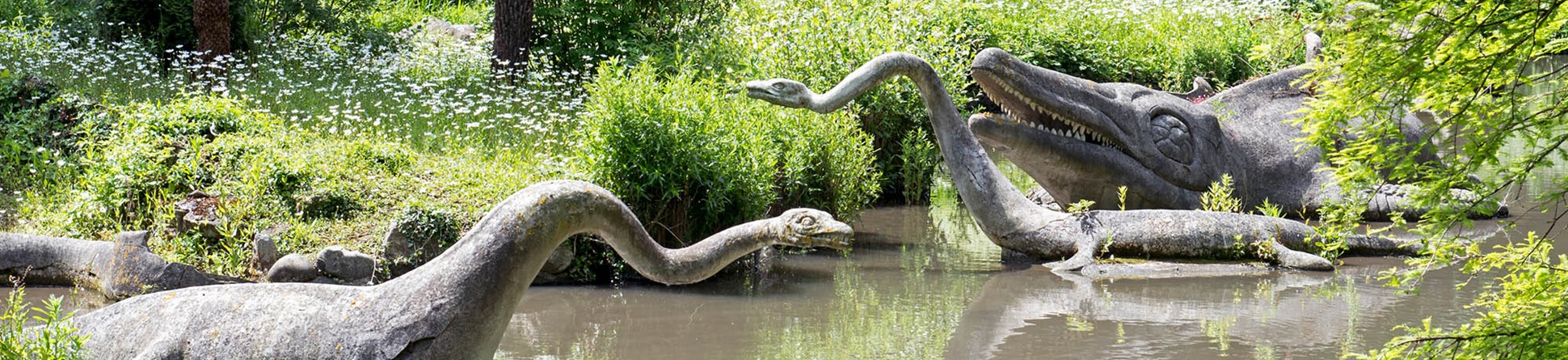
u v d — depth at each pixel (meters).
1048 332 7.39
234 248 8.30
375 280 8.14
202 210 8.75
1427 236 4.36
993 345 7.04
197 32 15.01
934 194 13.65
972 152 10.04
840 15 12.75
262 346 4.41
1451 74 4.01
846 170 10.95
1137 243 9.57
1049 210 9.99
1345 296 8.36
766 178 9.77
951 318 7.76
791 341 7.12
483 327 4.41
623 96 9.02
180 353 4.45
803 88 9.66
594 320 7.59
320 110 12.40
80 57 14.01
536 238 4.39
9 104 11.54
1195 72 19.83
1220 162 11.29
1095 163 10.49
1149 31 20.28
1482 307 7.82
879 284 8.85
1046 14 20.19
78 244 8.21
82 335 4.63
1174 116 11.08
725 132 9.51
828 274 9.19
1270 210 10.77
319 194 8.92
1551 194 4.41
